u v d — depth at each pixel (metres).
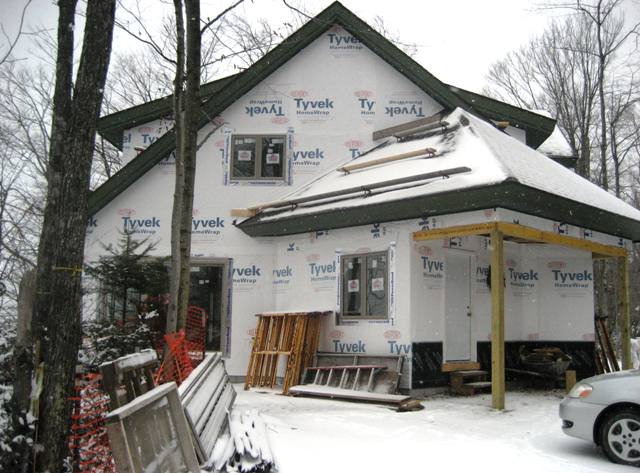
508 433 7.96
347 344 12.08
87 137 5.62
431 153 11.69
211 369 7.78
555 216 10.55
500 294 9.60
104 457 5.48
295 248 13.52
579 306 12.97
